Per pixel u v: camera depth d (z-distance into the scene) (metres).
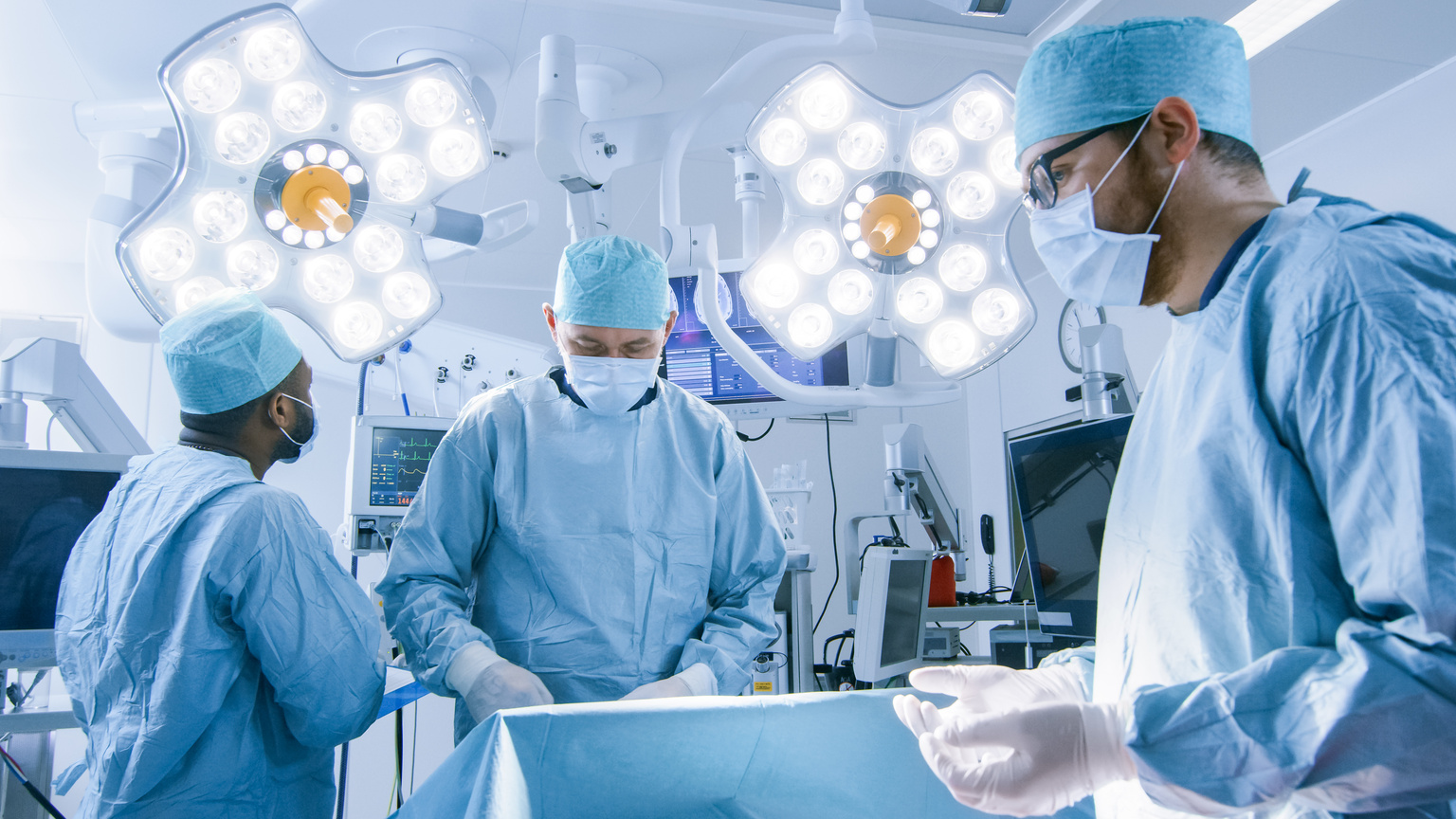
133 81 2.65
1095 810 0.86
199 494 1.26
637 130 1.59
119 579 1.25
